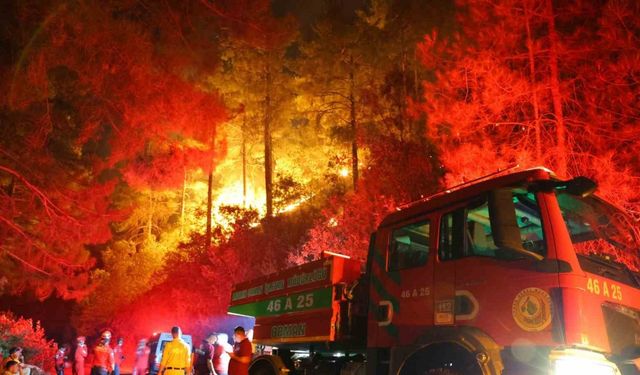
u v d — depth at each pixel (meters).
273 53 39.53
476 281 5.75
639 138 11.62
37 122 24.48
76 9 22.61
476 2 13.51
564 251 5.22
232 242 27.28
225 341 14.60
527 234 5.69
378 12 31.17
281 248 26.22
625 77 11.93
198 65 30.12
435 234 6.37
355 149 29.67
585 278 5.16
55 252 25.92
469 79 13.01
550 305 5.09
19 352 11.81
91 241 25.05
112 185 26.23
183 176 41.12
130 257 39.94
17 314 41.47
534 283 5.26
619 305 5.39
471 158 12.41
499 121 12.79
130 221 46.81
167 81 28.14
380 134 23.14
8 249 24.11
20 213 24.03
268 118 40.00
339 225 19.23
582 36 12.91
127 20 24.61
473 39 14.02
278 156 42.22
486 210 5.94
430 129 13.57
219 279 25.83
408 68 28.66
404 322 6.45
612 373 4.78
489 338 5.46
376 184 18.47
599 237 6.12
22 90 21.92
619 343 5.23
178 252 35.22
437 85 13.80
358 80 31.61
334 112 32.91
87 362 32.72
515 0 13.16
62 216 24.14
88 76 24.06
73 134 28.94
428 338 5.91
